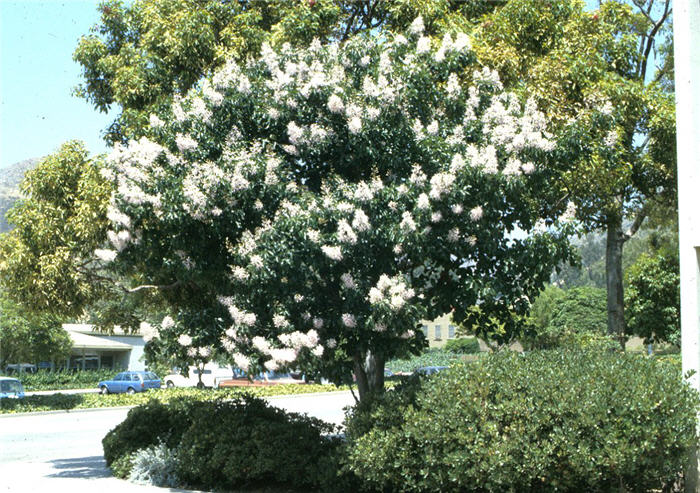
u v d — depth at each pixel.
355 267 8.09
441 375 7.09
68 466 11.88
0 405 24.12
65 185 11.38
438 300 8.61
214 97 8.71
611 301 18.16
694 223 7.16
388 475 6.98
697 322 7.10
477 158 7.88
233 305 8.23
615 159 11.62
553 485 6.38
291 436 8.55
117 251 8.95
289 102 8.55
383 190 8.04
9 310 36.69
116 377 36.16
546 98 12.24
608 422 6.23
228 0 13.20
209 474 8.87
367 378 10.04
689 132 7.27
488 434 6.38
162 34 12.30
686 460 6.64
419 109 8.91
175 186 8.19
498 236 8.52
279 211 8.05
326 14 12.44
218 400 9.72
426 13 12.66
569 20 14.12
